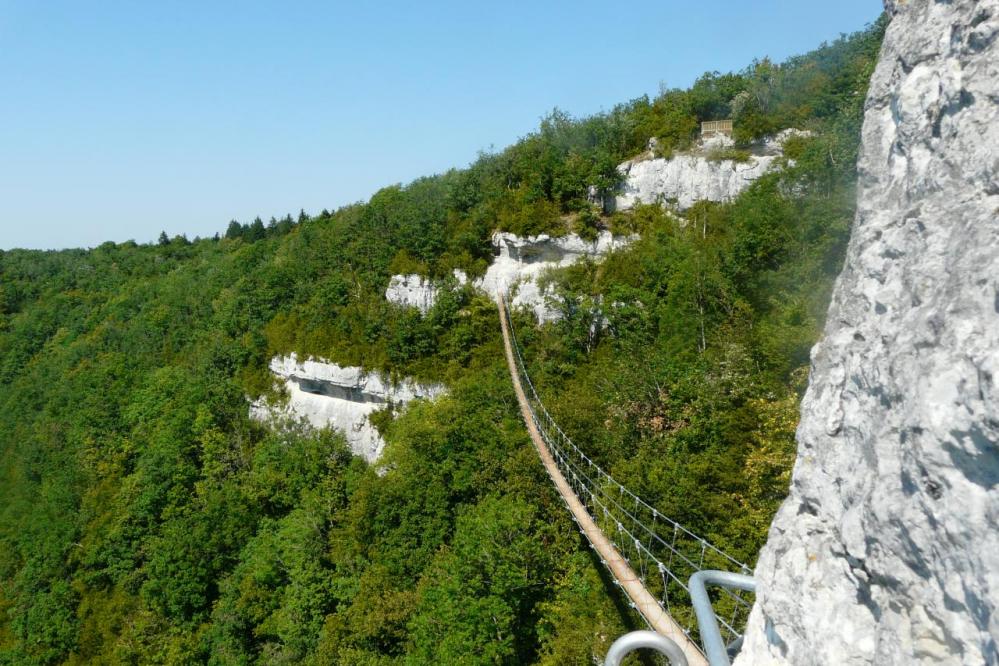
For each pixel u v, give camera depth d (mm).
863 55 48875
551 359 49719
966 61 6066
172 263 119188
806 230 35438
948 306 5180
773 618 6895
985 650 4473
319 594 40188
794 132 50969
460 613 28391
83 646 48469
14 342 97688
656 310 46250
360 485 45469
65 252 143125
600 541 23703
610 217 56750
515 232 56469
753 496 24297
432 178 77875
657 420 34719
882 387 5902
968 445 4664
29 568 55406
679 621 20578
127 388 72125
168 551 47812
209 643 43656
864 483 6039
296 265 71875
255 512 51219
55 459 66125
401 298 59844
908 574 5289
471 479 37594
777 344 29766
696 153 54469
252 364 66875
